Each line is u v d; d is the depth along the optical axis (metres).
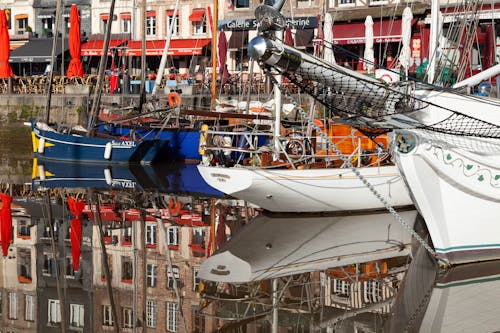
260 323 12.09
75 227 19.66
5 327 12.37
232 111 29.95
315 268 15.02
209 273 14.95
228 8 44.62
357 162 20.00
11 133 40.22
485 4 32.72
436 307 12.34
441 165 13.59
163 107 33.53
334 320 12.06
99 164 31.42
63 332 12.09
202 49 44.78
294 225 18.75
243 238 17.59
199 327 12.09
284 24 11.20
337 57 39.50
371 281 14.05
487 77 14.46
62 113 38.59
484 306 12.31
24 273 15.53
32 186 25.95
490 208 14.09
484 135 13.16
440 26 22.00
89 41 48.56
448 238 14.02
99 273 15.46
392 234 17.67
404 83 13.07
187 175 28.66
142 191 24.94
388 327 11.60
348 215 19.80
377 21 37.88
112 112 36.00
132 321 12.56
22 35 49.94
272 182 18.94
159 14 47.31
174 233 18.86
